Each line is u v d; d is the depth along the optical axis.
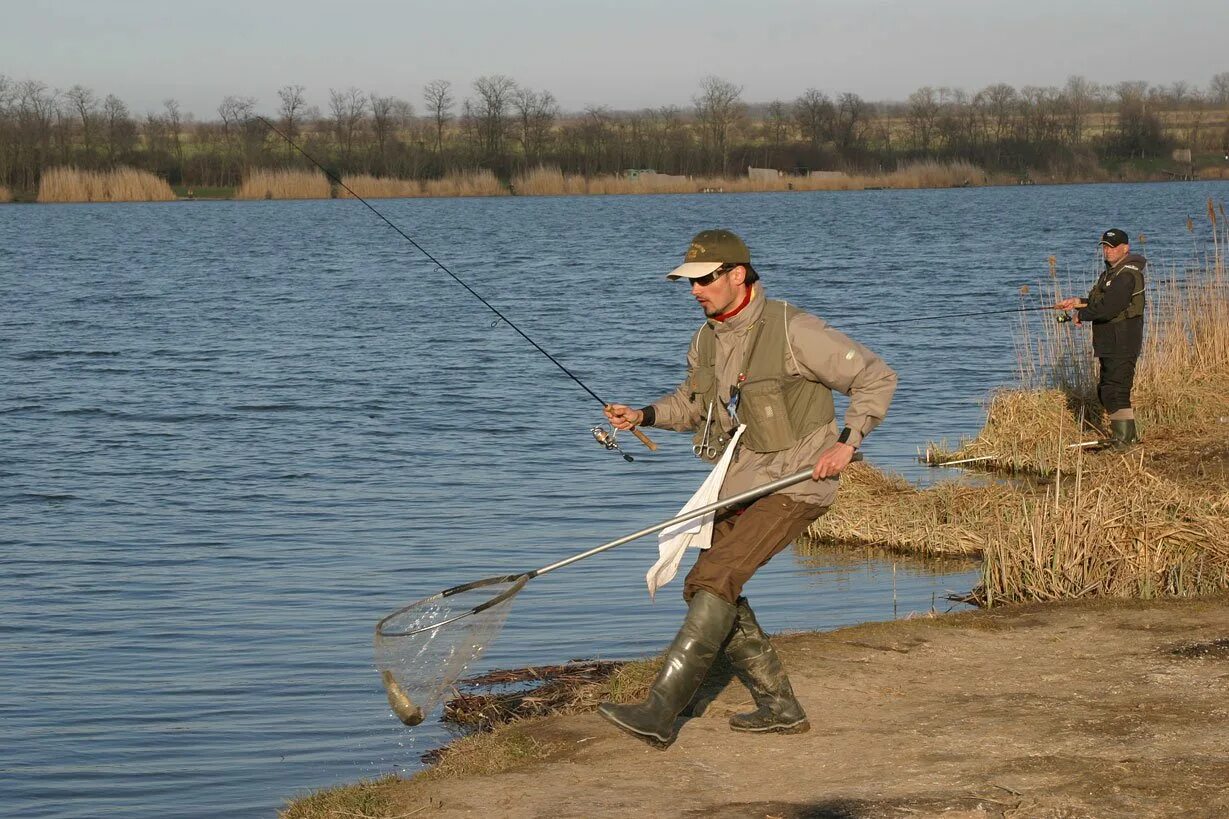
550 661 8.82
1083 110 151.00
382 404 20.81
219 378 23.61
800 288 40.06
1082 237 61.25
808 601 10.16
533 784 5.75
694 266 5.74
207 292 41.56
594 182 134.62
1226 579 8.98
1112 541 9.17
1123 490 10.19
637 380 23.08
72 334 30.39
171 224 88.75
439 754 7.20
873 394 5.66
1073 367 16.75
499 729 6.77
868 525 12.11
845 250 56.78
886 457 15.78
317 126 126.69
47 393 22.00
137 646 9.59
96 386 22.75
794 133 150.88
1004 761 5.76
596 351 26.89
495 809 5.49
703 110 145.88
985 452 15.23
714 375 5.96
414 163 128.62
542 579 11.11
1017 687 6.80
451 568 11.61
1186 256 43.19
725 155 142.50
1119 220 73.69
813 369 5.73
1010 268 45.78
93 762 7.49
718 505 5.75
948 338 26.72
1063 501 9.88
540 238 69.62
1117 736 6.01
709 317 5.91
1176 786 5.41
